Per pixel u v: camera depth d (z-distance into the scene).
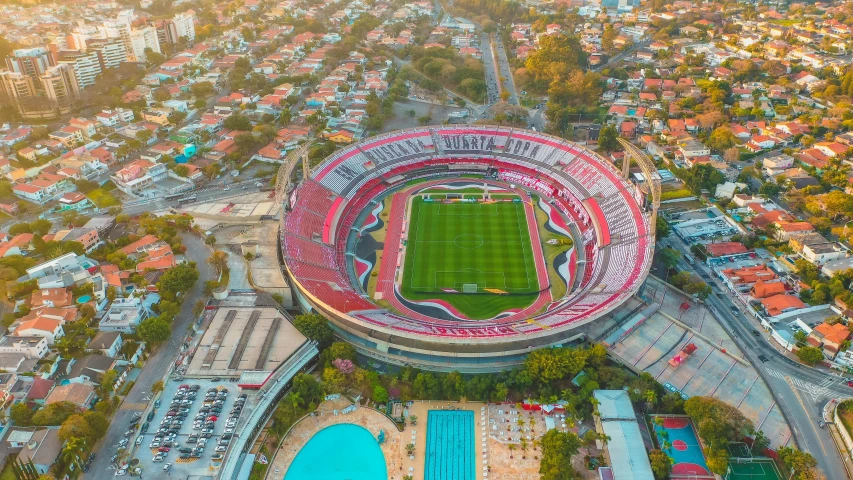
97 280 175.00
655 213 179.25
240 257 192.88
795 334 155.62
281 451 130.25
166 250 193.38
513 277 190.12
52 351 154.50
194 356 151.12
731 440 128.12
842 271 178.38
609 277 177.25
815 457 125.56
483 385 140.62
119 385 144.75
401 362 152.38
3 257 189.88
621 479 119.94
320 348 158.12
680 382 141.62
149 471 122.12
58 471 122.56
